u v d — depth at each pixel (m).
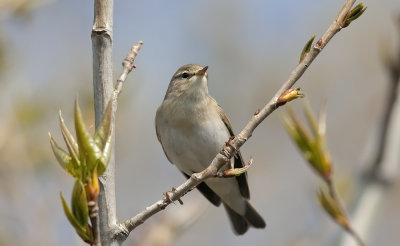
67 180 10.69
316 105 16.81
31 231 9.82
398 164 8.30
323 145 6.85
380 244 15.02
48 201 10.20
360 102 16.92
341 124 16.64
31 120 10.77
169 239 8.29
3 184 10.37
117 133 11.60
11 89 10.98
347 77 17.25
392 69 7.98
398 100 8.05
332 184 6.83
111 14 5.57
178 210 8.92
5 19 10.43
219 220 15.28
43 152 10.70
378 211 8.21
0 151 10.54
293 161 16.20
